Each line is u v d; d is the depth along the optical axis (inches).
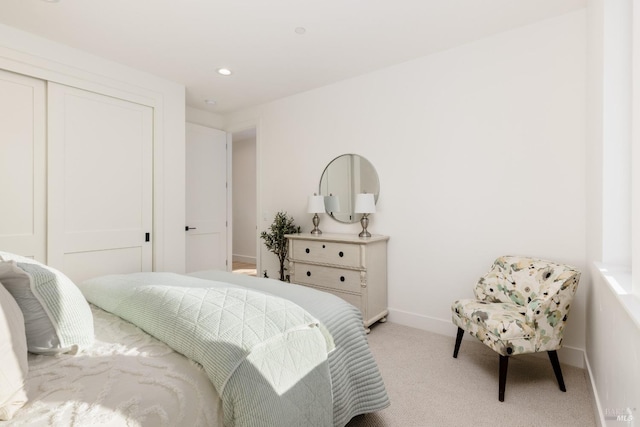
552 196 91.8
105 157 116.7
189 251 163.2
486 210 102.8
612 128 62.9
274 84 139.5
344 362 56.0
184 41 104.3
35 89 101.3
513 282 86.7
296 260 131.7
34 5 85.0
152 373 37.3
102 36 100.9
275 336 42.9
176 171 136.9
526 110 95.7
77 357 40.4
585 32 86.8
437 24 95.1
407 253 119.6
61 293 41.9
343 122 136.6
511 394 74.8
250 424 35.2
